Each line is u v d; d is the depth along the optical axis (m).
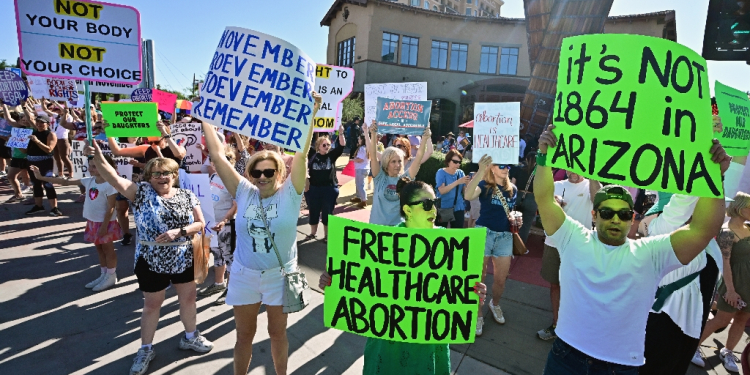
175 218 3.22
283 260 2.70
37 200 7.53
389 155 4.00
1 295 4.31
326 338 3.73
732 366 3.41
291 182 2.71
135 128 4.84
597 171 1.95
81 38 4.04
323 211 6.48
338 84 5.97
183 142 5.27
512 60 28.28
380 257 2.33
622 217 1.98
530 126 11.01
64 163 10.11
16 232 6.42
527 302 4.55
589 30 9.65
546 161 2.10
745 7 5.14
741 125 3.06
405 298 2.32
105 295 4.42
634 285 1.96
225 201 4.40
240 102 2.64
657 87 1.89
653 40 1.90
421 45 27.78
